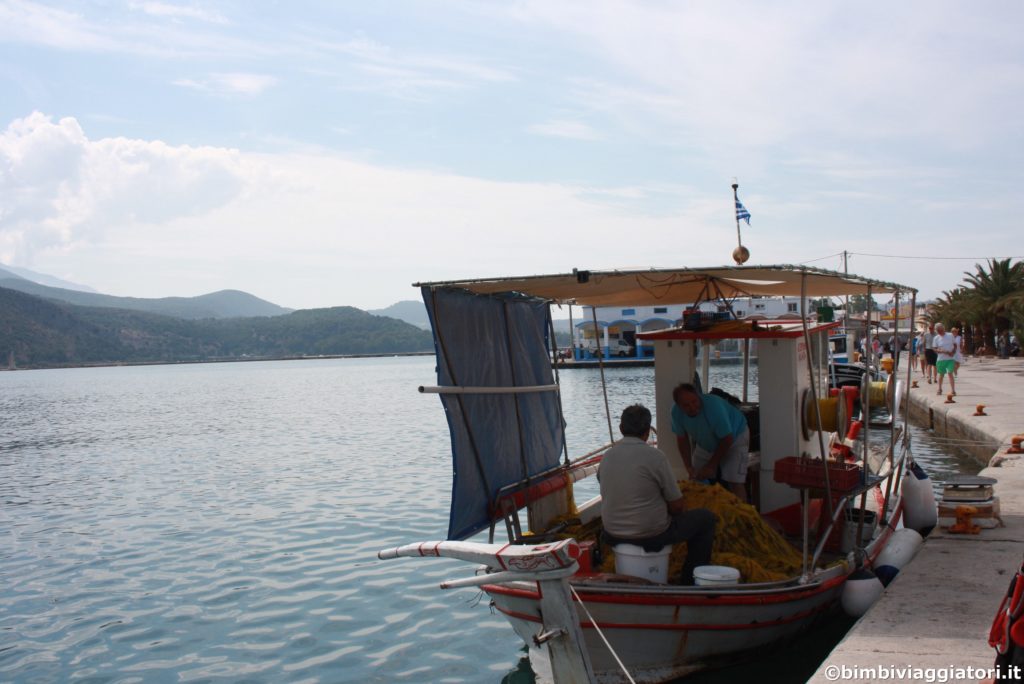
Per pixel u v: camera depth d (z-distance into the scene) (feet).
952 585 22.67
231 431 110.01
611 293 27.66
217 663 28.07
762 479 27.32
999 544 26.78
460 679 25.72
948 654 17.72
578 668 18.83
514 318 27.20
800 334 26.81
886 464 36.83
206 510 54.13
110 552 44.11
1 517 55.31
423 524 47.14
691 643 21.54
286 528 47.57
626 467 21.74
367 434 98.37
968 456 64.13
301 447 86.94
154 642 30.32
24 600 36.11
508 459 25.72
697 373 28.09
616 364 207.41
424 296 22.47
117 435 112.27
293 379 323.57
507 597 21.61
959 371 119.14
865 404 25.95
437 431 98.89
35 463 83.97
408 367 479.00
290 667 27.37
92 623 32.68
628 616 20.92
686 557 22.86
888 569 25.53
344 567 38.75
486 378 24.98
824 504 25.21
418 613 31.89
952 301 173.27
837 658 17.70
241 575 38.32
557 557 17.94
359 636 29.84
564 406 119.34
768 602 21.29
